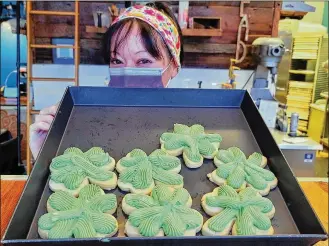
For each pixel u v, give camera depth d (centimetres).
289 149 122
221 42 160
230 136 47
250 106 49
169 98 52
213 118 50
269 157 41
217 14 157
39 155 36
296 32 178
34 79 150
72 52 155
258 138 45
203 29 147
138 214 30
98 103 51
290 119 134
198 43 159
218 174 38
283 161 38
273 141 41
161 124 48
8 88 174
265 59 133
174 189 35
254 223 30
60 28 153
